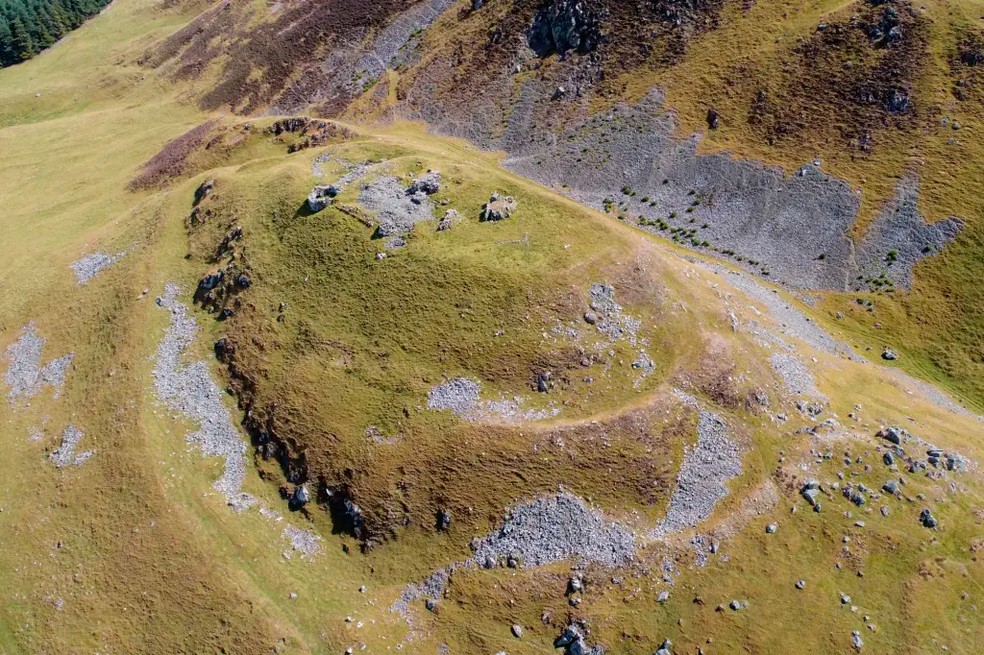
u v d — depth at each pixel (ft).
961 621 158.30
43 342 247.09
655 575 165.99
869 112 282.77
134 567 178.19
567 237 223.10
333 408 193.47
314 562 176.45
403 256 221.66
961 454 191.72
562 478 175.42
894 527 173.17
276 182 266.36
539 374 190.60
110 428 208.95
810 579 165.48
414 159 273.13
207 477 194.59
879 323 244.22
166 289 248.32
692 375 193.47
